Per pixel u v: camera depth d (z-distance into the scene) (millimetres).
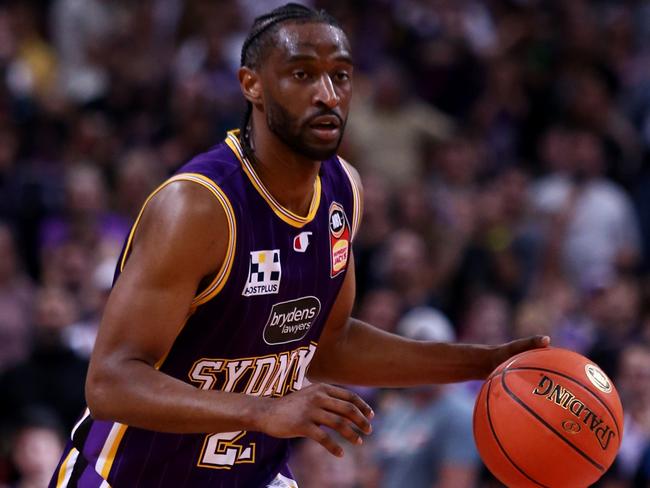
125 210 25594
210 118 27719
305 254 10008
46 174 26844
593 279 24250
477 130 29672
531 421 9945
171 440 10055
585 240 26141
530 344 10703
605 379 10305
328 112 9414
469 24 33312
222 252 9445
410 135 28359
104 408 8953
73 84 31219
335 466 18234
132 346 9086
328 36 9461
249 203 9625
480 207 26109
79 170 25734
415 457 18375
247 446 10445
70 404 21016
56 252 24047
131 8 32062
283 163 9703
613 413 10133
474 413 10422
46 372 21156
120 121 29516
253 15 32719
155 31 32250
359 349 11156
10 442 19547
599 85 30672
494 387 10234
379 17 32344
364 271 24578
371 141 28031
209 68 29609
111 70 30281
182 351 9742
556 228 26188
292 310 10031
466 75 31422
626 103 30922
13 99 28844
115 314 9117
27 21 31734
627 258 24828
